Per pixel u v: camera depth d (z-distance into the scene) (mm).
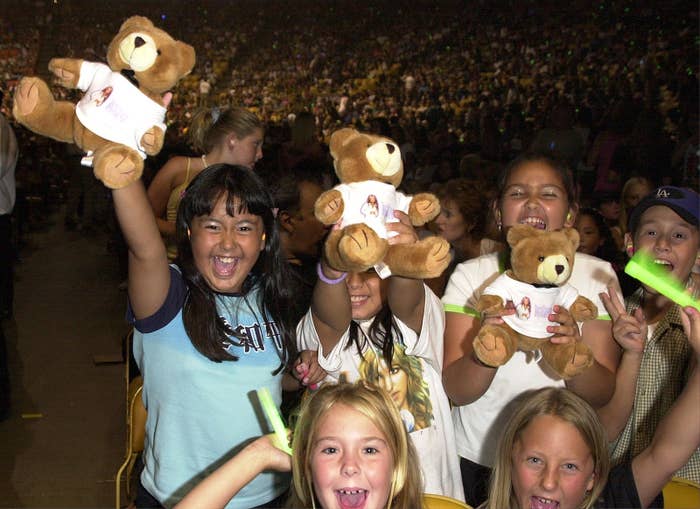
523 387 2500
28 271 9945
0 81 30188
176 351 2287
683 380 2586
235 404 2309
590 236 4168
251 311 2377
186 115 26891
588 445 2152
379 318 2438
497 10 27625
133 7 33844
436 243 2023
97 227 12594
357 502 1931
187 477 2316
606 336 2512
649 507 2402
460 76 24391
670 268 2590
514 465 2193
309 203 3770
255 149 4070
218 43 33031
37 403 5574
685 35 17312
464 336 2527
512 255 2299
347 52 30875
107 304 8359
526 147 10922
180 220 2355
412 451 2020
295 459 1960
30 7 32906
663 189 2607
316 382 2443
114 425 5211
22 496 4211
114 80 1924
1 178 5629
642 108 10094
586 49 20188
